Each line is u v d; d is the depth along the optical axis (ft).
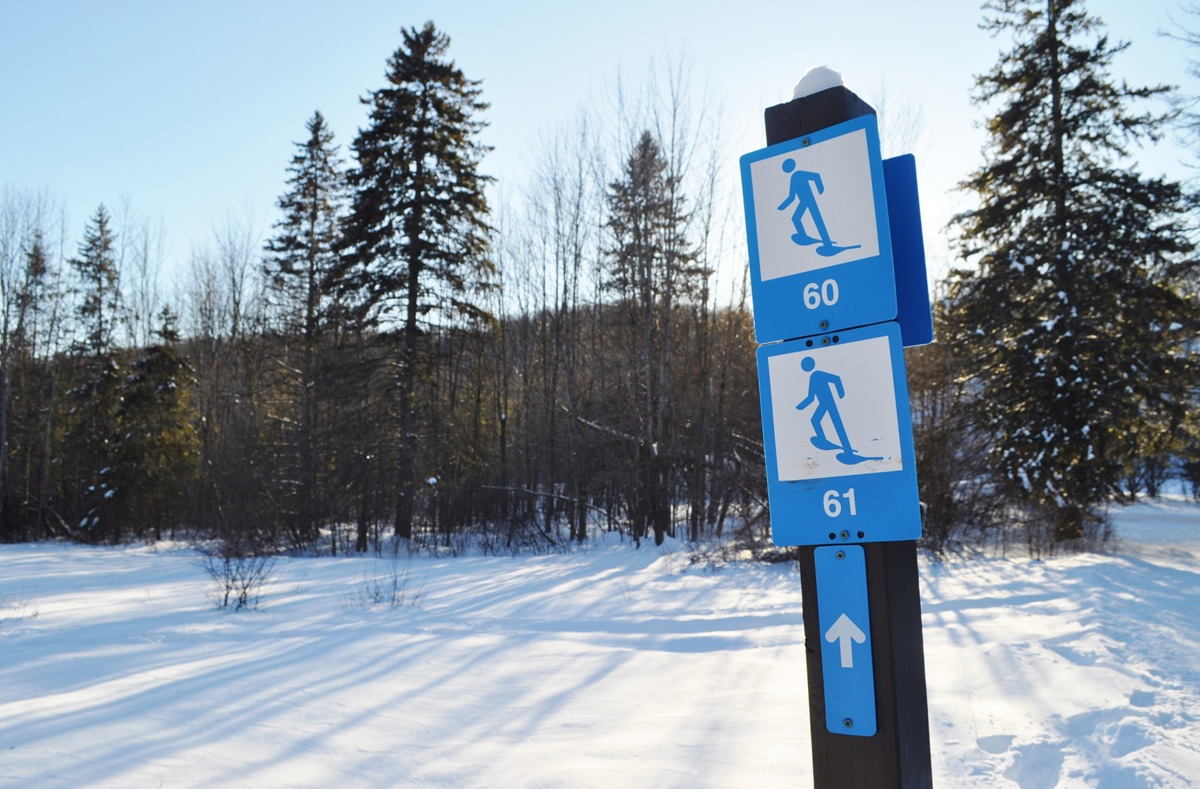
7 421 131.03
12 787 13.41
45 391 137.18
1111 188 64.64
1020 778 13.66
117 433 117.70
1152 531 83.66
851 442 7.59
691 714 18.69
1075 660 22.27
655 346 85.87
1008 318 65.98
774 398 8.02
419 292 87.51
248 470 93.45
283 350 121.80
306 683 22.25
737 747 15.57
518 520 80.33
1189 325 61.21
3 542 116.78
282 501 86.07
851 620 7.41
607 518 86.07
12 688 21.47
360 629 32.86
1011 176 68.39
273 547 80.48
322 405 100.78
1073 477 61.87
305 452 87.56
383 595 44.65
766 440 8.02
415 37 90.58
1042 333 63.00
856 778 7.23
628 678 23.35
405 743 16.34
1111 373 61.82
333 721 18.06
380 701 20.16
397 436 86.07
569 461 83.76
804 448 7.80
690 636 31.65
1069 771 13.41
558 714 18.95
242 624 34.32
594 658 26.63
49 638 30.55
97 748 15.65
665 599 43.34
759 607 39.68
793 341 7.98
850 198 7.84
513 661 26.04
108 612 38.58
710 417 79.30
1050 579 43.29
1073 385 61.31
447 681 22.79
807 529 7.71
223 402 135.44
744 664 25.31
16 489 126.31
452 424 92.07
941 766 13.61
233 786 13.53
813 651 7.57
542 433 90.12
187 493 115.44
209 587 50.19
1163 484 195.83
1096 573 44.01
